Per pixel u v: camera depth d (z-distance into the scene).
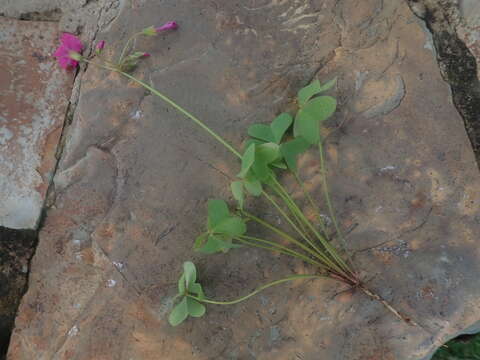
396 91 0.36
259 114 0.37
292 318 0.35
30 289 0.38
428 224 0.35
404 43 0.37
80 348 0.37
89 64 0.40
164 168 0.38
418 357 0.34
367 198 0.36
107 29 0.40
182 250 0.37
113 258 0.37
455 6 0.37
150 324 0.36
